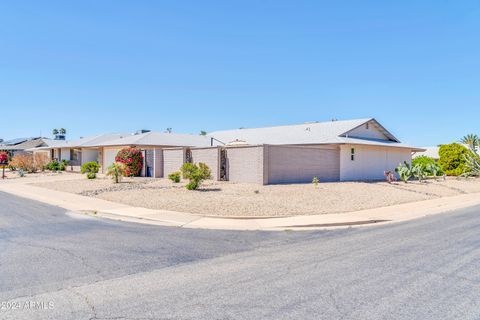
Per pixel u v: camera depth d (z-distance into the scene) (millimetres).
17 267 7066
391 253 8336
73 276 6570
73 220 12586
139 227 11508
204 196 17266
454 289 5926
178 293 5758
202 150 25188
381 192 21672
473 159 37500
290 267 7199
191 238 9945
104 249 8570
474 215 14930
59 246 8812
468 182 32562
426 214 15312
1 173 40062
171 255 8102
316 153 25719
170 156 27688
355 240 9836
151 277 6551
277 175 22812
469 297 5570
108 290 5875
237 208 14617
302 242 9555
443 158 41094
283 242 9547
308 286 6082
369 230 11461
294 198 17219
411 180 32250
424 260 7699
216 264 7414
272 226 11844
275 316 4898
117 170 24375
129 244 9125
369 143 29188
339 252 8445
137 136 39031
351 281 6332
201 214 13555
